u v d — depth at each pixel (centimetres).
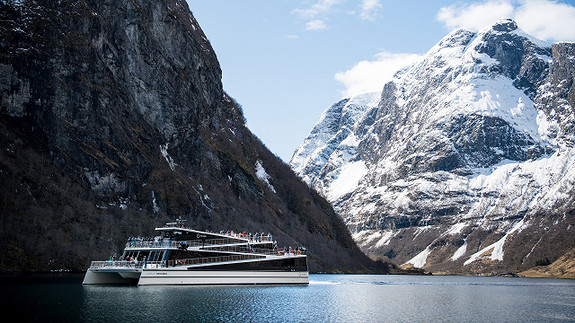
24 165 15525
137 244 11512
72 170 16938
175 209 19588
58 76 17688
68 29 18712
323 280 18775
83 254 14725
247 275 12000
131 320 7600
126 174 18488
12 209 14138
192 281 11138
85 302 8712
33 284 10606
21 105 16450
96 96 18675
